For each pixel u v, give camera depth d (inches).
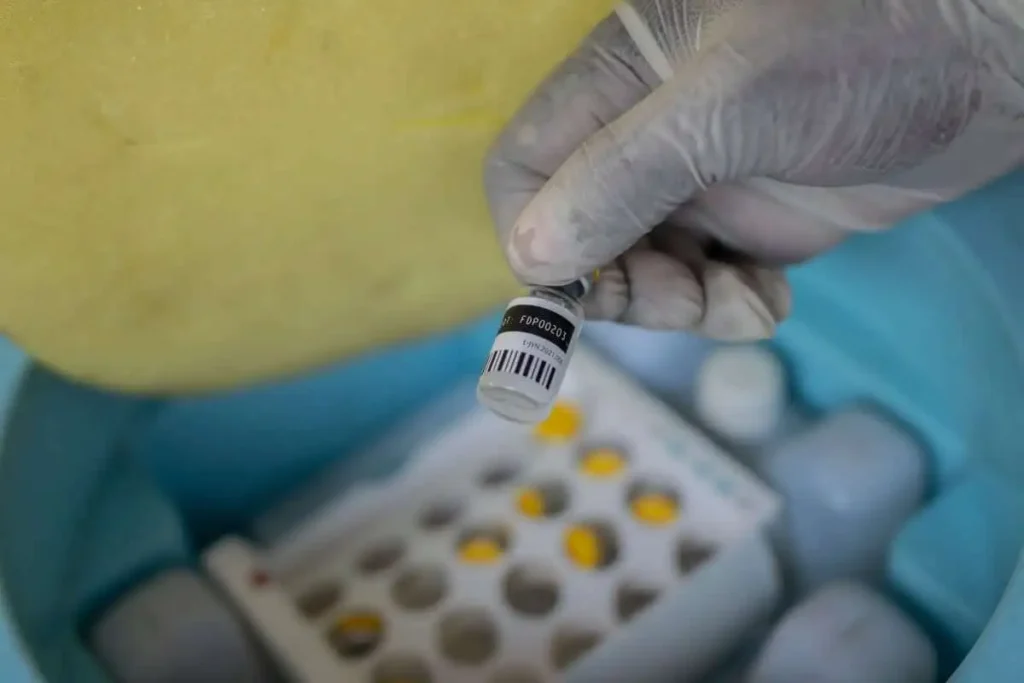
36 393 26.1
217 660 27.2
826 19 19.1
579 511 31.9
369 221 25.4
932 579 27.0
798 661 26.2
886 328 31.5
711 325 24.1
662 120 19.6
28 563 25.1
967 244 27.6
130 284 24.3
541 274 20.6
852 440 30.8
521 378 19.9
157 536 29.0
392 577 30.9
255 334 27.2
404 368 35.3
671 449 32.4
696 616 28.2
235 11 21.0
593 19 22.8
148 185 22.6
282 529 33.6
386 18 21.7
